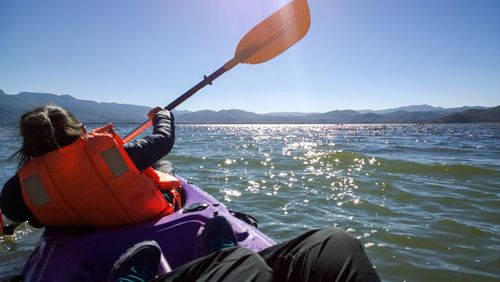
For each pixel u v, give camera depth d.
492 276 3.69
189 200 3.32
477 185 7.83
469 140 27.61
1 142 21.34
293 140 26.95
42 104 2.13
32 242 4.68
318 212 5.77
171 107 3.63
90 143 2.06
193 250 2.41
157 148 2.35
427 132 52.34
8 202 2.12
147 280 1.81
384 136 36.53
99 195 2.12
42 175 2.03
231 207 6.06
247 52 3.77
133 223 2.36
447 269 3.84
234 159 11.82
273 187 7.50
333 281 1.46
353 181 8.14
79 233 2.37
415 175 9.03
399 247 4.41
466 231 4.90
